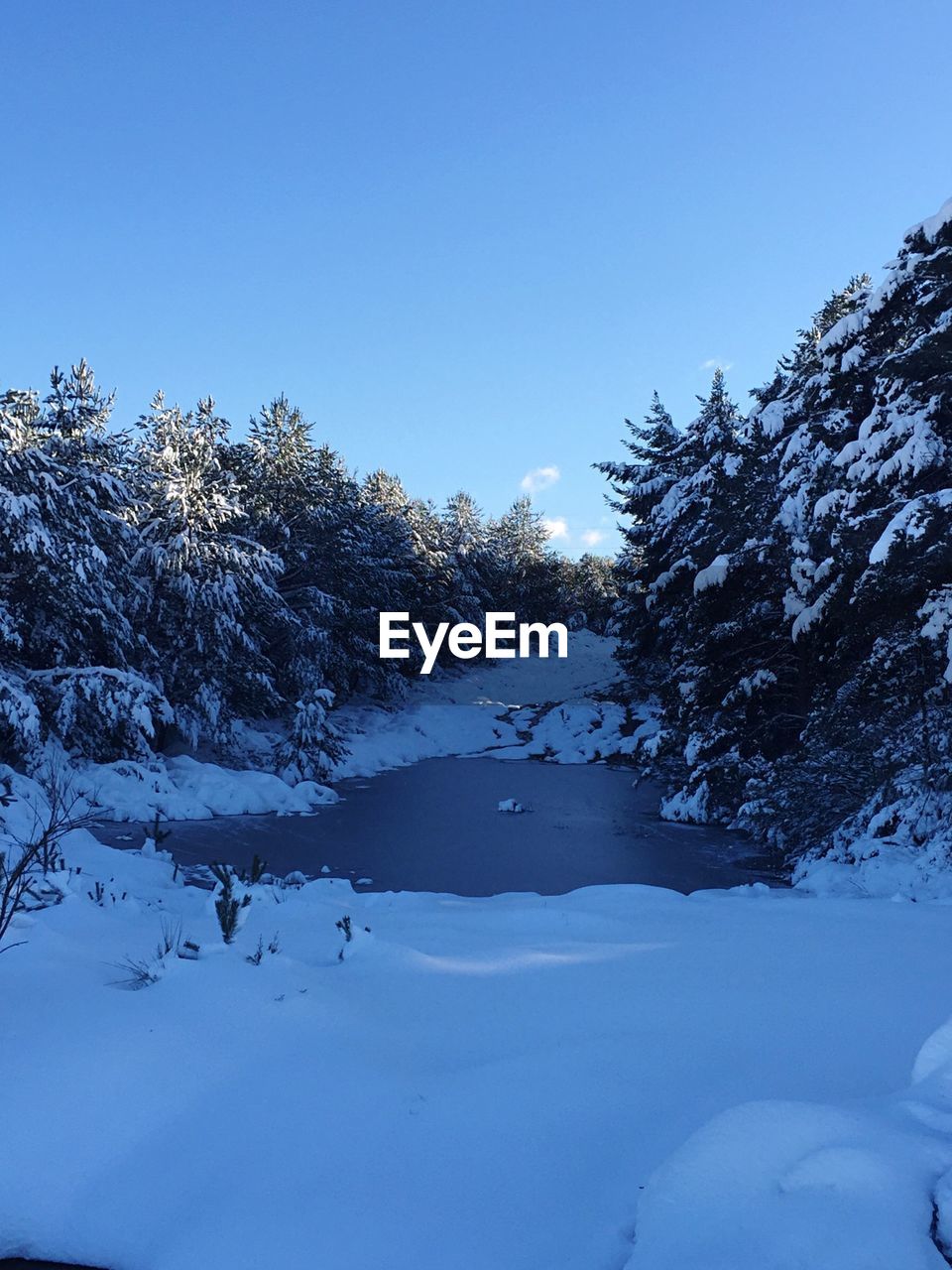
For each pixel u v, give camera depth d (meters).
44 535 20.19
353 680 40.78
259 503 33.22
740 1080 3.72
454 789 26.83
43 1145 3.44
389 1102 3.75
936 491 13.32
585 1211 2.88
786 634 21.05
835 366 16.75
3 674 19.86
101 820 18.56
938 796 12.73
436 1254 2.77
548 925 7.48
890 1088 3.54
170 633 26.75
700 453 29.25
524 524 76.31
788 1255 2.23
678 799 21.44
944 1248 2.19
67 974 5.23
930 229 13.52
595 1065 3.98
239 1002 4.73
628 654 42.38
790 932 6.85
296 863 15.70
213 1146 3.46
